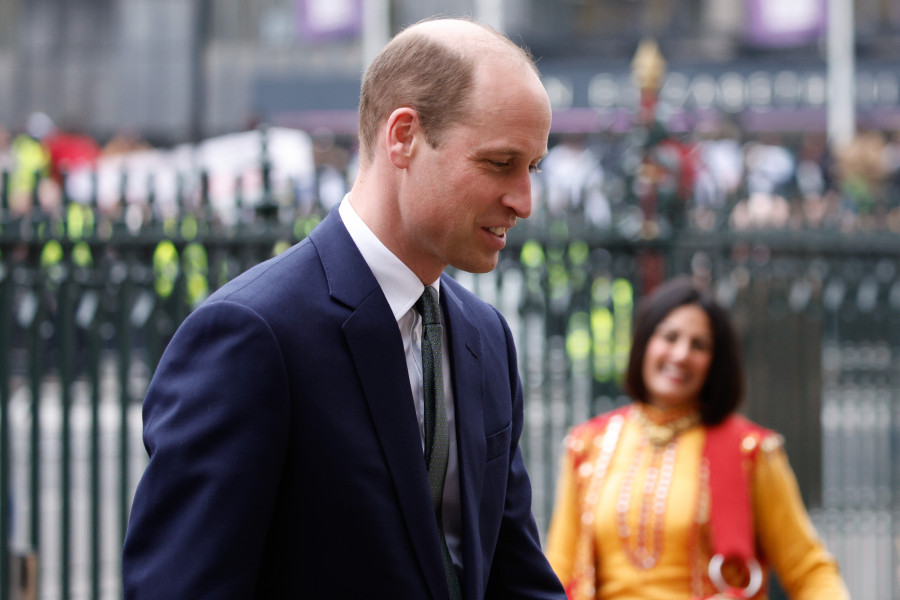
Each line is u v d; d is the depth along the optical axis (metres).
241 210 11.07
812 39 50.09
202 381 4.41
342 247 4.73
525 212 4.55
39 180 10.79
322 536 4.46
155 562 4.34
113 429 16.00
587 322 12.34
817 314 12.67
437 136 4.50
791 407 12.66
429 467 4.77
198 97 53.22
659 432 8.86
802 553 8.67
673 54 52.09
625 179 12.39
